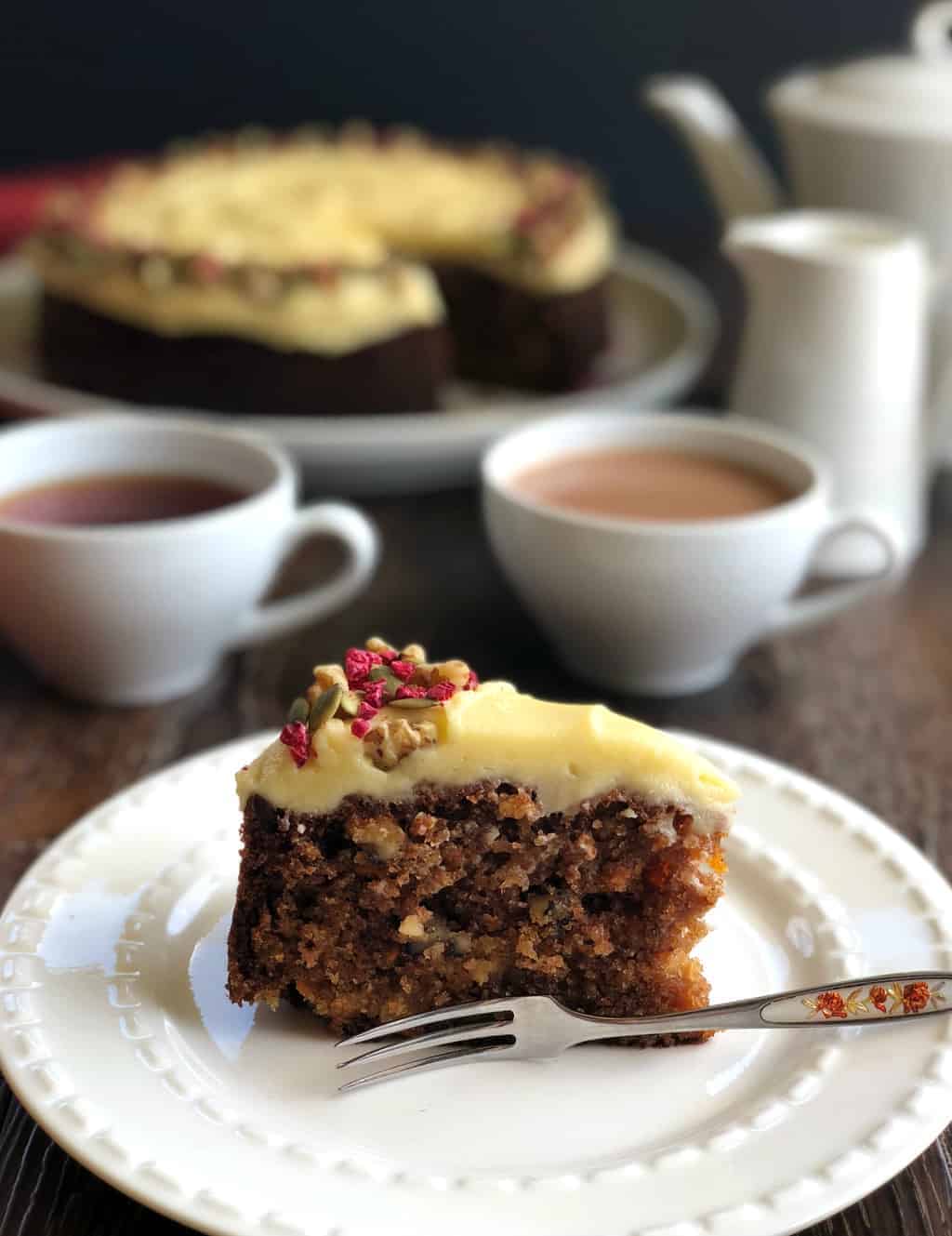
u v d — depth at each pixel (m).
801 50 1.02
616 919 0.30
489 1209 0.24
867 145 0.56
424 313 0.60
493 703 0.30
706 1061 0.28
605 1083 0.28
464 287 0.68
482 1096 0.27
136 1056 0.27
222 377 0.58
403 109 1.05
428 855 0.29
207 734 0.41
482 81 1.05
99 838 0.33
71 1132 0.25
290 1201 0.24
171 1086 0.26
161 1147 0.25
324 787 0.29
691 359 0.62
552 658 0.45
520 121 1.06
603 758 0.29
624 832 0.30
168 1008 0.29
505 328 0.67
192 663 0.43
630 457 0.47
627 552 0.40
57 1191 0.26
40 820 0.37
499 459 0.45
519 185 0.73
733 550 0.40
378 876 0.30
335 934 0.30
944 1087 0.26
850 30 1.01
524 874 0.30
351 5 1.02
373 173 0.75
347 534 0.44
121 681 0.42
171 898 0.32
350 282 0.58
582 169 0.79
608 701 0.43
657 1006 0.30
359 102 1.05
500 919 0.30
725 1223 0.23
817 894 0.32
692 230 0.91
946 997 0.28
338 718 0.30
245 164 0.75
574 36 1.03
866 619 0.49
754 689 0.44
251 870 0.29
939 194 0.57
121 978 0.29
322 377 0.58
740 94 1.04
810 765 0.40
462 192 0.72
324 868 0.29
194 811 0.34
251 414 0.59
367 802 0.29
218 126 1.05
